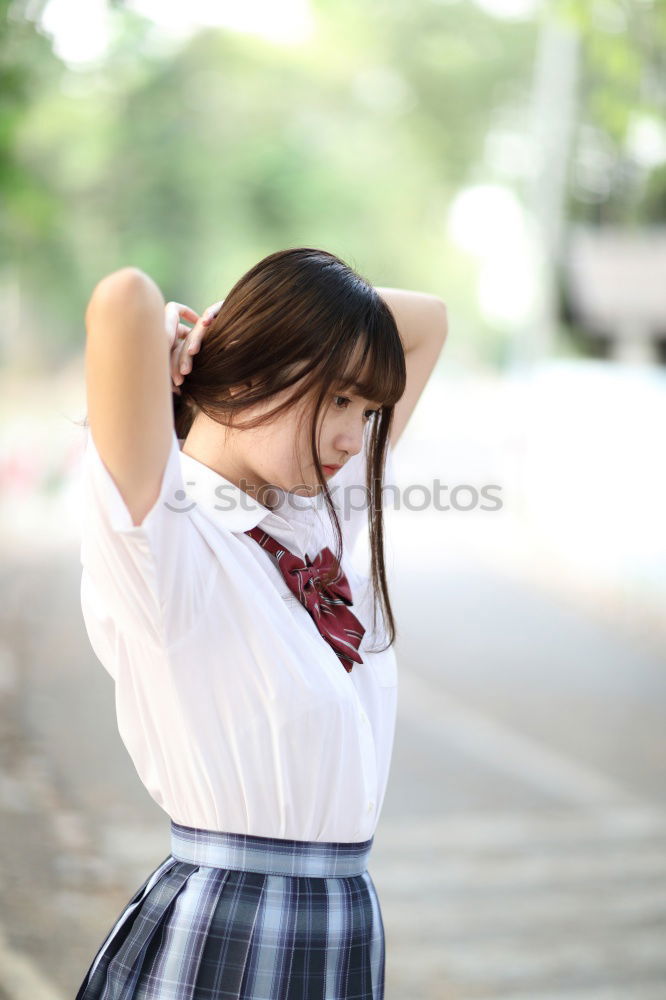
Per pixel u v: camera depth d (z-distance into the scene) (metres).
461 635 15.88
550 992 5.41
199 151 51.50
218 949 2.33
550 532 24.75
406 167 55.94
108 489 2.12
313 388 2.32
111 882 6.05
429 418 34.66
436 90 53.25
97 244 48.25
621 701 12.50
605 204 31.23
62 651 11.48
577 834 7.96
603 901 6.70
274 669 2.33
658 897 6.81
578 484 23.81
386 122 56.12
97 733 8.79
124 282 2.06
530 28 50.44
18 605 13.47
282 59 53.75
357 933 2.44
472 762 9.63
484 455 27.25
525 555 23.73
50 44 9.95
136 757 2.51
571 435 24.41
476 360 60.31
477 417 33.06
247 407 2.37
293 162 53.59
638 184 30.00
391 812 8.17
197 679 2.32
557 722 11.31
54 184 35.22
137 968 2.38
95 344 2.07
